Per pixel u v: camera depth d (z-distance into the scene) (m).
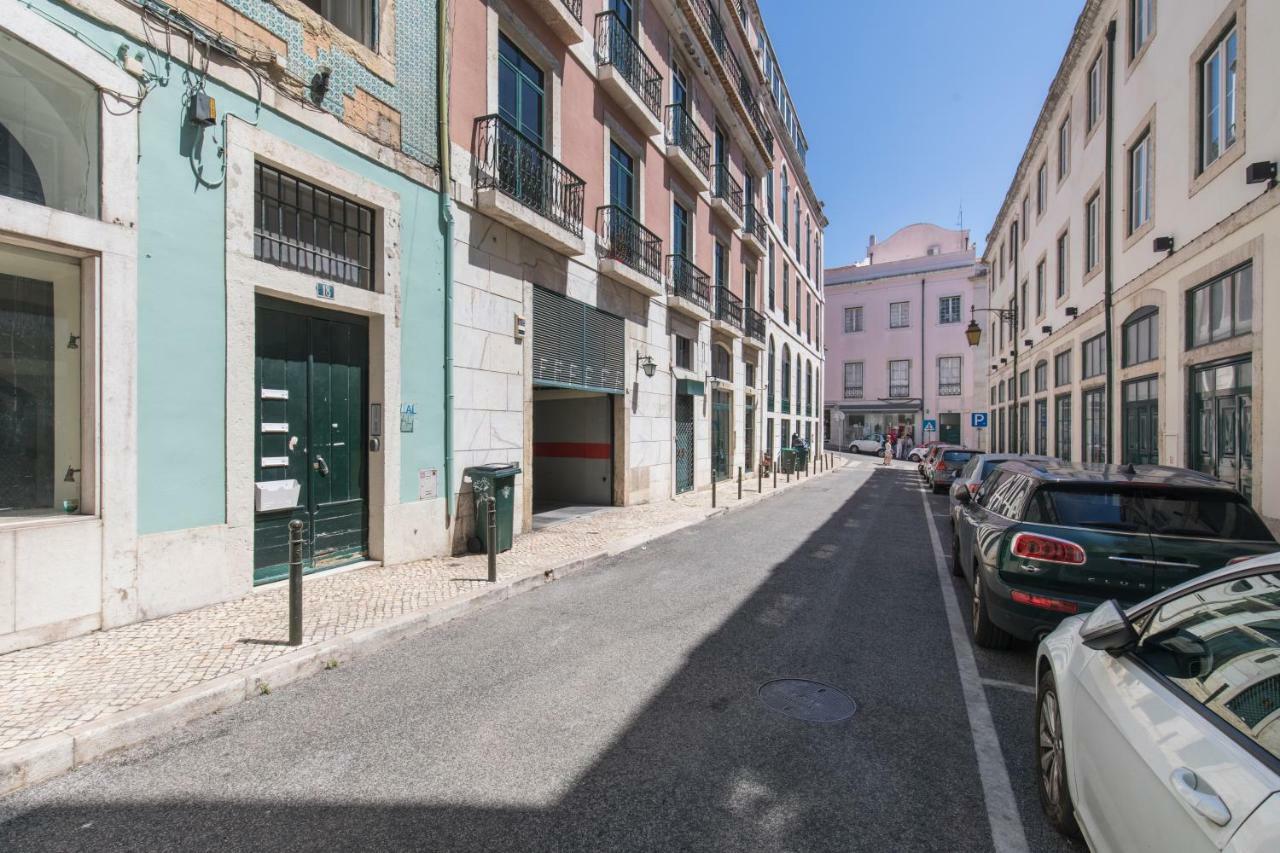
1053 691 2.82
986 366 36.06
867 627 5.57
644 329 13.79
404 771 3.17
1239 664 1.88
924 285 42.59
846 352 45.53
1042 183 19.61
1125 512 4.43
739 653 4.89
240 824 2.74
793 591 6.82
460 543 8.26
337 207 6.87
